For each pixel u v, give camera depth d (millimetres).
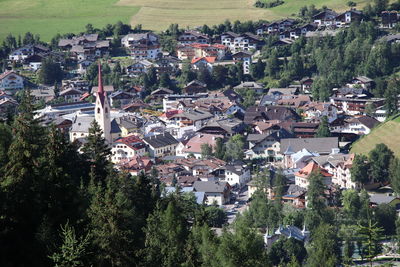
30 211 160125
